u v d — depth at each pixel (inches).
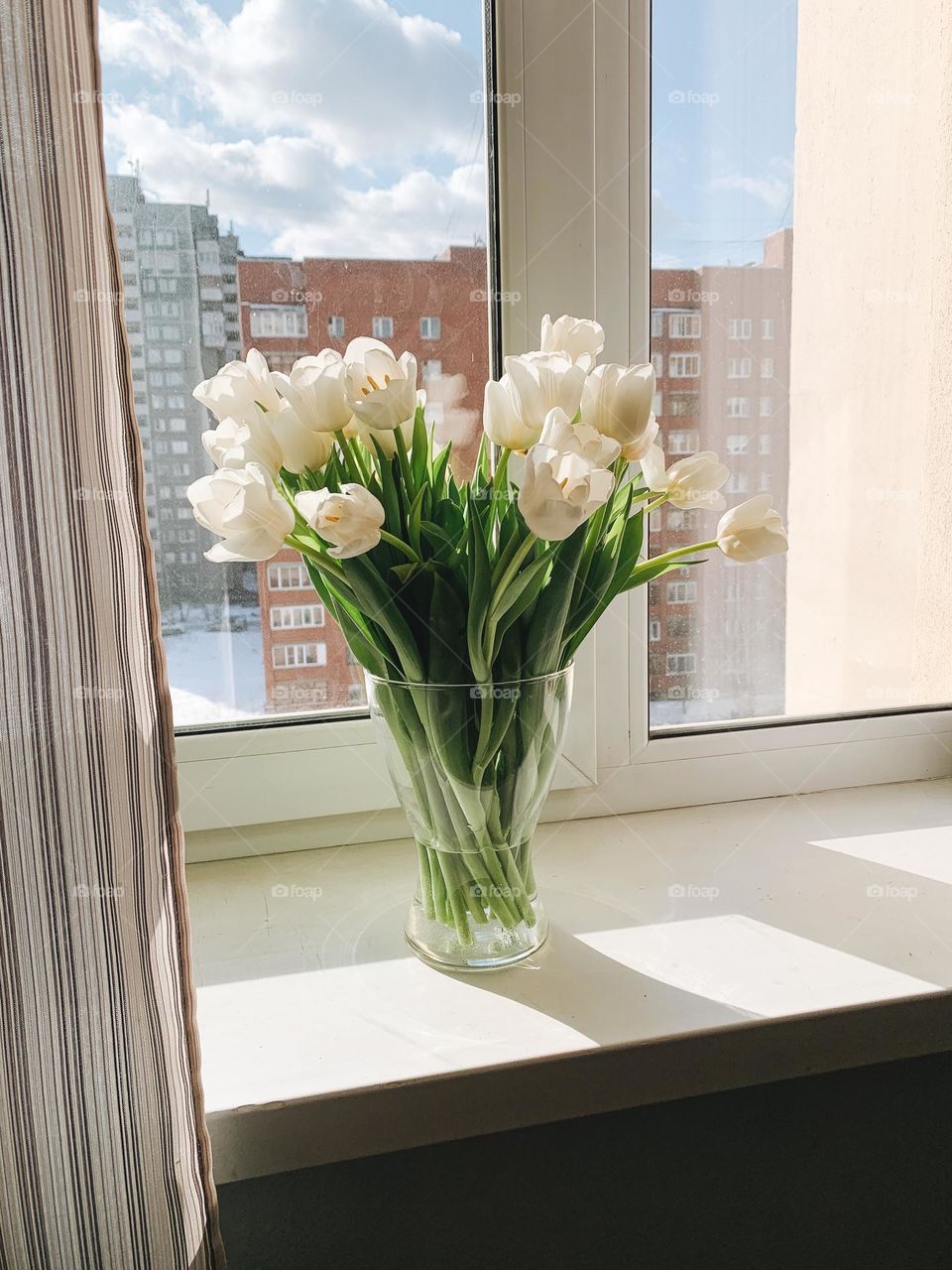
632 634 35.6
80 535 19.3
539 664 23.6
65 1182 20.5
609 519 24.8
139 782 20.3
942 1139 29.4
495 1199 26.2
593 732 35.7
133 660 20.1
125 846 20.1
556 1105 23.6
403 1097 22.6
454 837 25.3
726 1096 27.4
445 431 32.8
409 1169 25.5
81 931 20.0
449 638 22.8
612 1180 27.0
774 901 30.6
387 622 22.5
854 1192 29.0
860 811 37.4
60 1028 20.1
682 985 26.1
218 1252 21.6
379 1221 25.6
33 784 19.5
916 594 38.9
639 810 37.4
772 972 26.7
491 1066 22.9
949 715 39.3
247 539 20.1
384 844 35.3
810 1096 28.0
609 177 32.0
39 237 18.3
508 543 22.0
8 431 18.6
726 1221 28.1
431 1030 24.4
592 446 20.1
